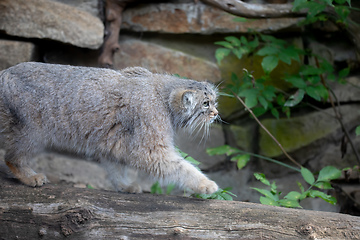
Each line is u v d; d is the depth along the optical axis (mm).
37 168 7590
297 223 4441
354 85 7805
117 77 5402
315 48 8148
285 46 7965
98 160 6035
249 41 7988
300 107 8266
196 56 7934
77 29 7227
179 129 5754
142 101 5199
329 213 4637
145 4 7711
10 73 5262
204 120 5582
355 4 8094
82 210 4625
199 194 5508
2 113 5172
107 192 4973
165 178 5266
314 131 8203
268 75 7551
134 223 4562
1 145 5320
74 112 5234
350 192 8023
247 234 4410
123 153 5352
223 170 8375
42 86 5227
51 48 7578
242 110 8188
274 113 7660
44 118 5246
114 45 7586
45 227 4625
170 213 4648
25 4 7059
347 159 8164
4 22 7023
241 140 8250
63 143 5492
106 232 4547
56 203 4750
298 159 8266
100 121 5254
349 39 7977
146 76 5539
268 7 7215
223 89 7555
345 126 8211
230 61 8031
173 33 7836
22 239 4613
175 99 5262
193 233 4465
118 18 7570
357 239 4277
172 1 7758
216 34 7902
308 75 7742
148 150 5191
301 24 7746
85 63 7695
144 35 7895
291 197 5613
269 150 8227
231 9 7117
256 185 8289
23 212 4711
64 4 7277
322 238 4297
